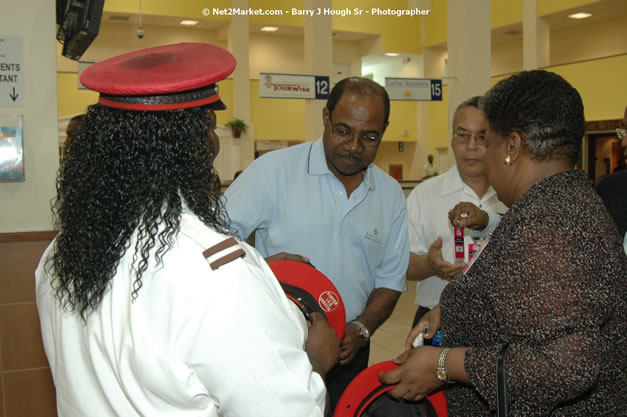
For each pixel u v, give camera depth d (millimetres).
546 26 13586
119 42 15391
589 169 12500
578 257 957
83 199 798
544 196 1054
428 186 2357
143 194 785
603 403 1047
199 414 759
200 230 795
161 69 794
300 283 1269
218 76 797
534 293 962
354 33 17016
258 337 749
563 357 924
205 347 733
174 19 15039
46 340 963
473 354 1048
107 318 793
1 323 2357
